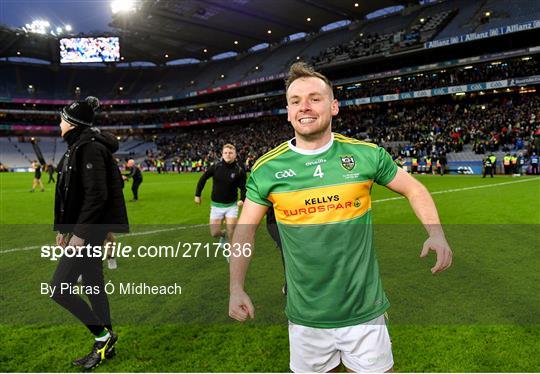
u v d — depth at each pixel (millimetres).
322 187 1928
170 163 52188
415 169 29344
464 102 41000
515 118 31500
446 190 15383
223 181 6141
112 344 3223
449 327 3559
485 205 10914
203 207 12719
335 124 45094
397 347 3234
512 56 33969
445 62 38125
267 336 3525
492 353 3104
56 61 67938
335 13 49156
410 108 44594
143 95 67938
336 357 2086
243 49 63844
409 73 40719
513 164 23797
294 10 46969
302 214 1956
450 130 33562
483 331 3469
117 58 62500
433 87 39438
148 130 69812
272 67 55969
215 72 66062
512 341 3283
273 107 53750
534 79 32781
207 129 65938
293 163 1956
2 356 3281
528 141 26891
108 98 67875
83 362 3104
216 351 3285
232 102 58219
